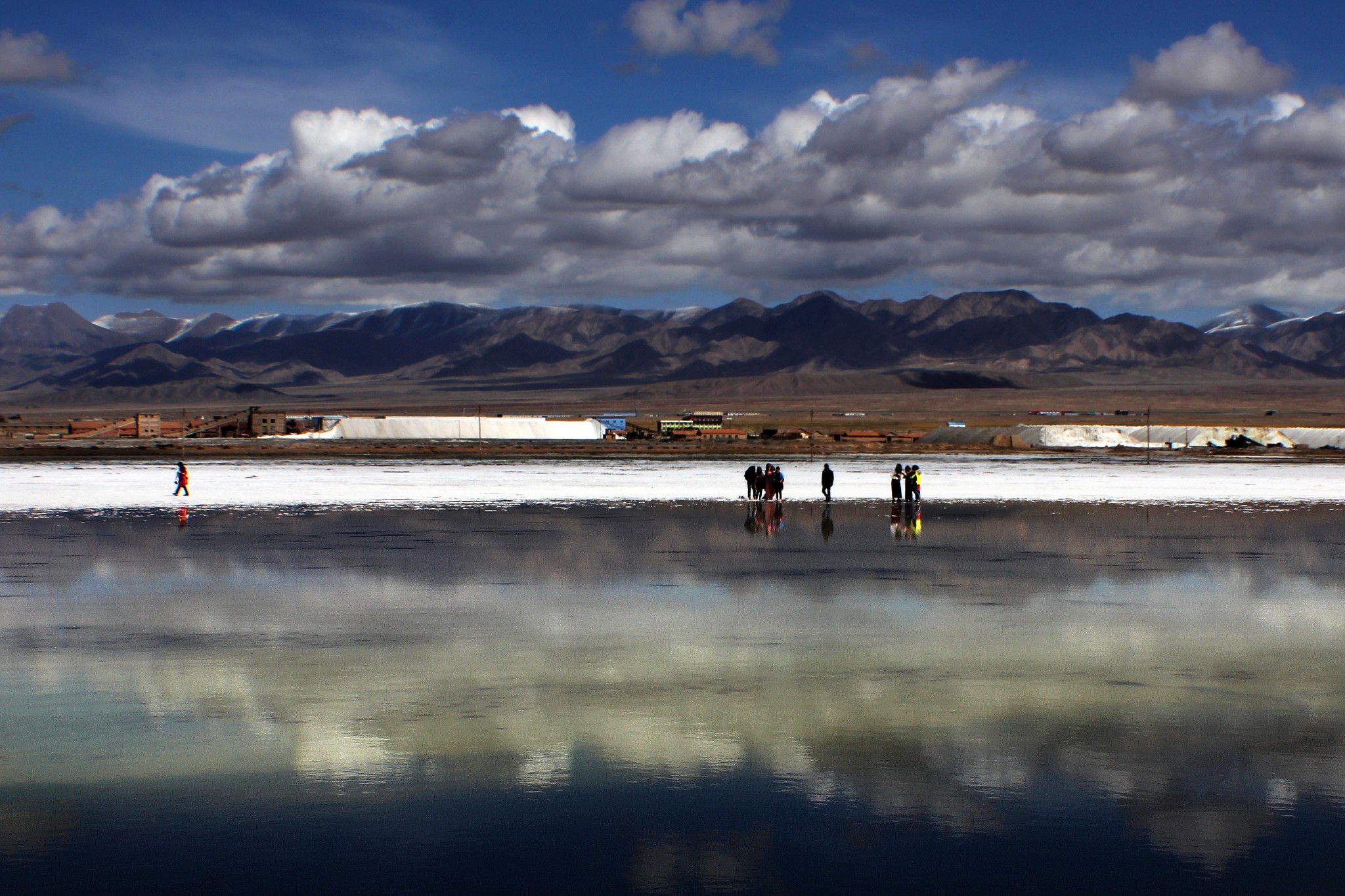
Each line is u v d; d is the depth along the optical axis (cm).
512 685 1554
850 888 883
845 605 2286
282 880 898
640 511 4856
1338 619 2103
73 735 1299
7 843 974
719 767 1177
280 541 3569
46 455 12144
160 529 3969
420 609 2220
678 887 883
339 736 1296
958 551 3303
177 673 1631
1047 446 16675
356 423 18750
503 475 8156
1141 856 944
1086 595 2422
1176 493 6247
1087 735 1299
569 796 1088
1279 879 900
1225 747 1250
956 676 1612
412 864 928
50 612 2186
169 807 1060
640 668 1666
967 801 1074
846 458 12631
